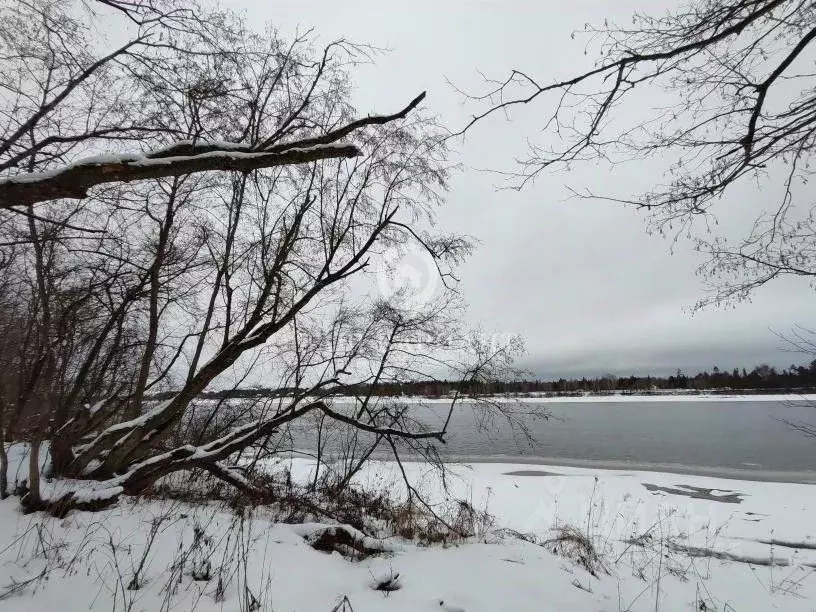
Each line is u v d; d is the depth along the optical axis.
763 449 24.69
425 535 7.10
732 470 18.91
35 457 4.88
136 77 4.55
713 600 6.10
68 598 3.29
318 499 8.45
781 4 2.96
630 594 5.56
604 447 26.11
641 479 16.59
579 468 19.39
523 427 10.82
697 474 18.00
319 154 2.50
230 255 8.95
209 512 6.16
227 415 9.96
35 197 2.00
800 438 28.70
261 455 9.85
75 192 2.05
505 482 15.49
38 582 3.43
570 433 33.62
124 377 8.12
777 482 16.42
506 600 4.25
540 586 4.78
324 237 8.99
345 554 5.34
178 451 6.72
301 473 12.42
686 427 37.41
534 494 13.78
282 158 2.41
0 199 1.95
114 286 6.88
